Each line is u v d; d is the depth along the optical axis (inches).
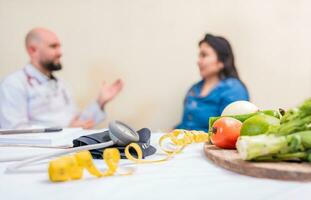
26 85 66.4
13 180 17.0
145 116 70.7
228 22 69.7
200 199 14.3
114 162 18.5
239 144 18.4
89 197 14.5
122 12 69.1
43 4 68.9
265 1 69.6
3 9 68.8
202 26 69.6
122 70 70.1
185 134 27.6
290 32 70.6
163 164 20.4
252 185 16.0
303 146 17.6
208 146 23.7
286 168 16.9
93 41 69.7
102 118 69.7
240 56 70.3
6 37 69.4
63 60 69.8
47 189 15.5
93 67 70.1
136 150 21.3
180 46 69.6
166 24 69.2
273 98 71.4
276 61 70.9
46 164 20.1
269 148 17.6
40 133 29.6
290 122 18.2
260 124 19.9
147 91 70.3
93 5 69.0
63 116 69.3
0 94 65.0
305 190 15.4
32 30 67.5
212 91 62.6
